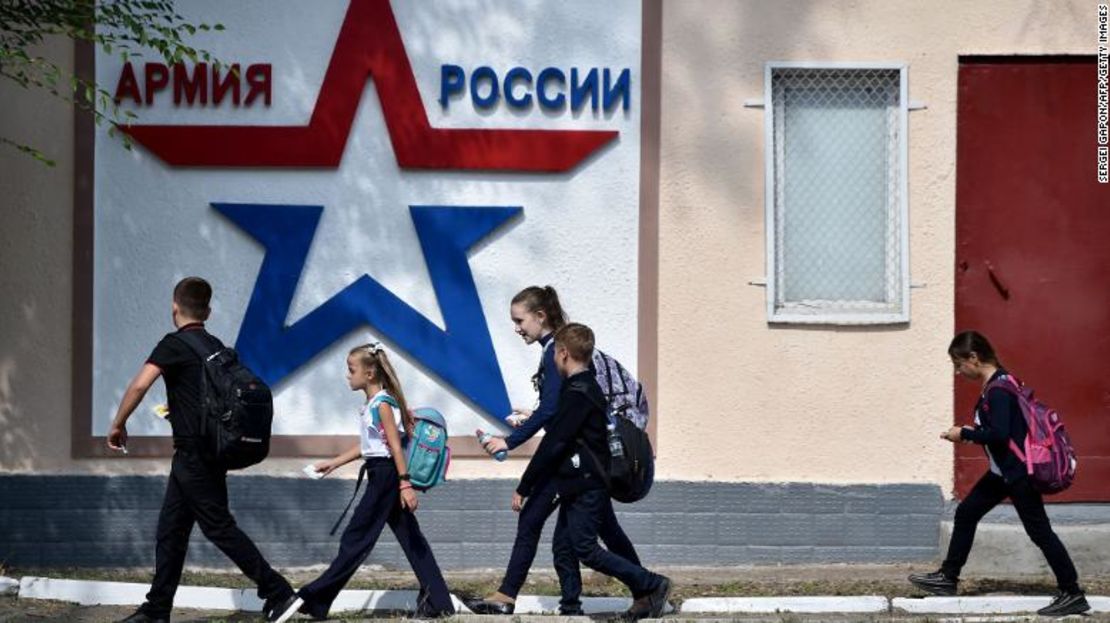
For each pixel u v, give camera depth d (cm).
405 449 1928
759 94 2272
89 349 2278
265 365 2281
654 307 2273
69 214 2281
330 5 2281
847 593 2086
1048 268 2289
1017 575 2250
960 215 2289
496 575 2262
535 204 2281
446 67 2273
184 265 2284
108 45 2167
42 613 2023
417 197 2286
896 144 2292
